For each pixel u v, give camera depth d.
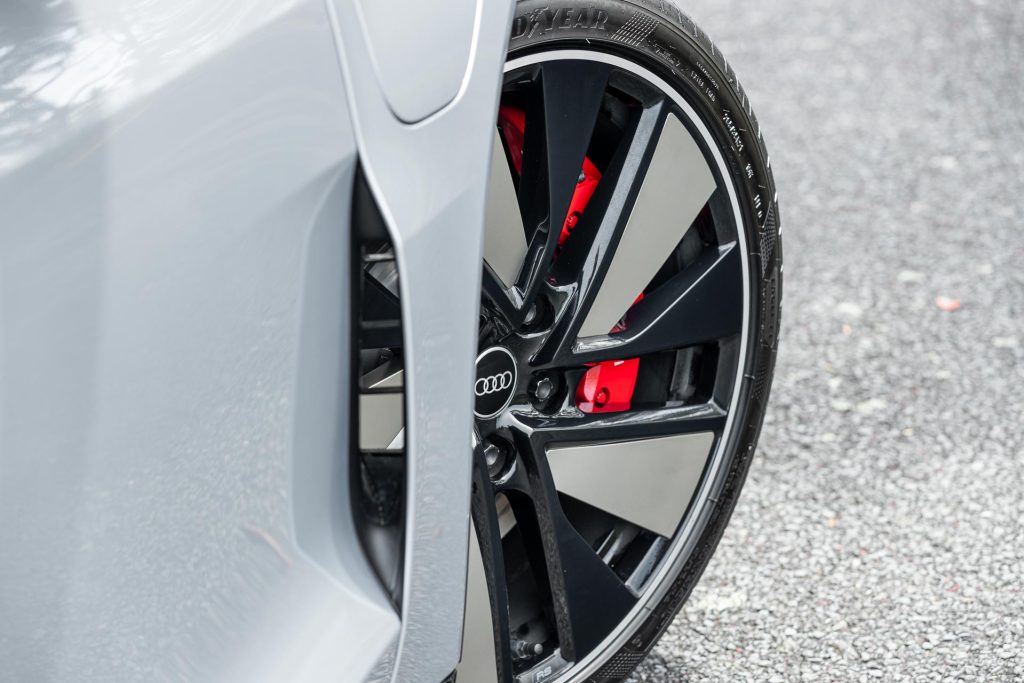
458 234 1.96
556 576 2.25
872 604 2.57
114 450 1.84
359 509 1.97
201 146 1.84
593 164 2.24
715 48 2.24
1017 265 3.52
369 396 1.98
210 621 1.90
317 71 1.88
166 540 1.87
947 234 3.73
